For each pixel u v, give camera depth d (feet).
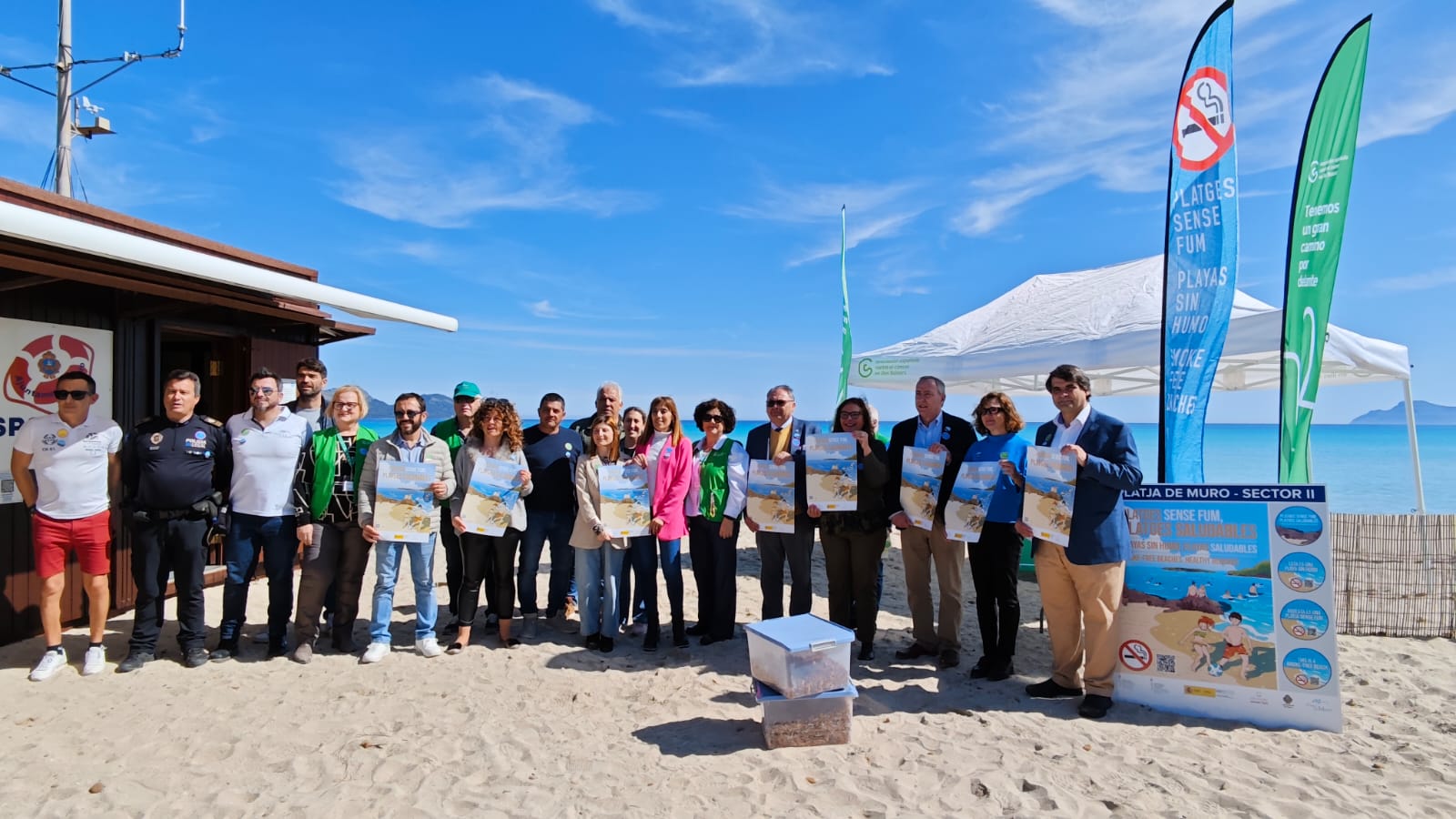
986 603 15.38
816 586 26.81
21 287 16.42
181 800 10.41
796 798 10.48
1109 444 13.50
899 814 10.02
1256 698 13.10
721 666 16.39
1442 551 18.44
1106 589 13.41
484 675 15.62
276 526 16.53
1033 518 13.73
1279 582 13.14
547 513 18.92
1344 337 23.57
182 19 37.11
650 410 17.95
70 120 37.93
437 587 24.70
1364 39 17.29
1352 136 17.42
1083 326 23.31
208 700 14.07
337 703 13.97
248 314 23.56
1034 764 11.37
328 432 17.01
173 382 15.79
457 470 17.75
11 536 17.38
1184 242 17.89
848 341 30.45
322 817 9.99
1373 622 18.70
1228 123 17.29
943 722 13.17
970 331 27.48
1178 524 13.85
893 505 16.72
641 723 13.21
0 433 17.15
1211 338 17.46
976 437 16.38
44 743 12.09
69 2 37.88
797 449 17.37
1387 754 11.71
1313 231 17.98
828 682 12.18
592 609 17.61
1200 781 10.84
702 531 18.24
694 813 10.13
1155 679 13.76
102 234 13.12
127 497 15.93
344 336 27.22
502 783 10.96
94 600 15.46
